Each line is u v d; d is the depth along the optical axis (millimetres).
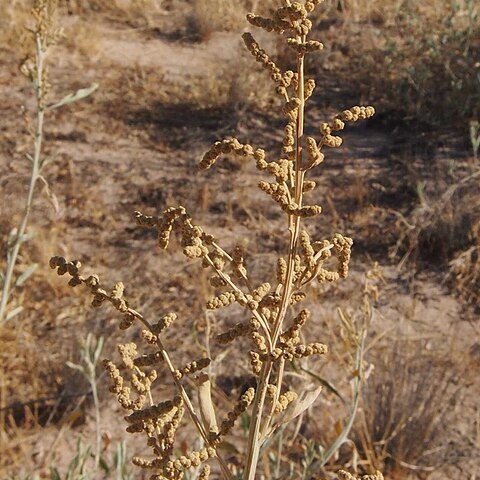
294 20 1211
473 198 5789
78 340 4625
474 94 7176
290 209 1213
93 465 3936
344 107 7656
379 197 6203
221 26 9508
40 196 6281
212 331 4789
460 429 4180
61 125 7344
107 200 6320
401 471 3924
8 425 4285
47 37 3555
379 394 4027
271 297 1304
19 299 5082
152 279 5445
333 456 3932
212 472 3811
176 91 7980
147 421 1386
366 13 9242
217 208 6207
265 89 7859
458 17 8508
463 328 4969
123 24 9688
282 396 1395
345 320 3133
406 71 7523
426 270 5469
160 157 6926
